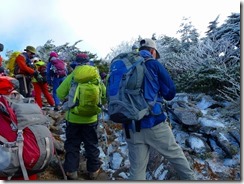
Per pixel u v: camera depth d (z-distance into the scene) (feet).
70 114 15.47
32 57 26.96
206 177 14.83
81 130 15.75
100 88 15.33
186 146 16.76
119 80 11.91
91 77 14.87
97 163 15.75
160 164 15.21
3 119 10.39
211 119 17.94
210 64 21.75
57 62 26.32
